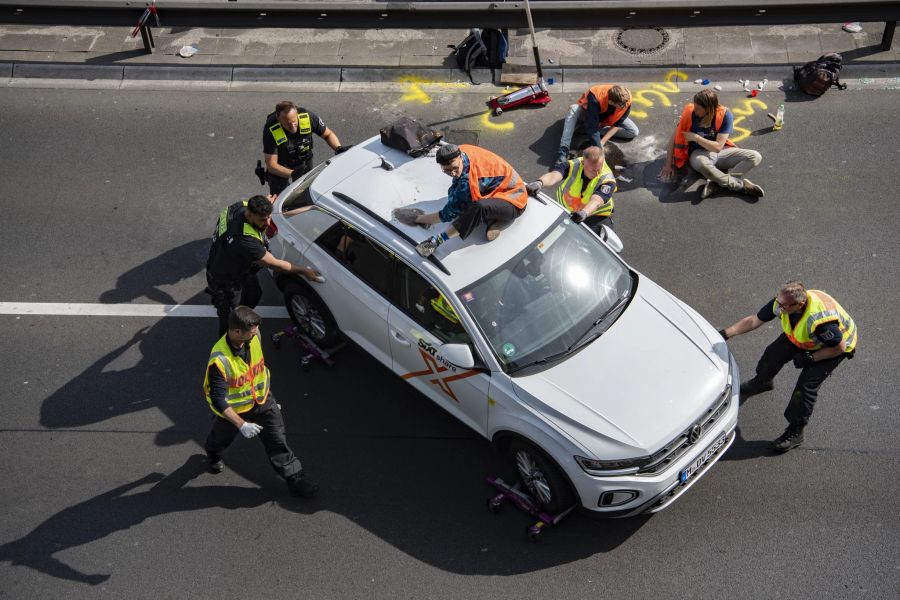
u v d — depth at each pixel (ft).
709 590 19.90
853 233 28.73
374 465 23.00
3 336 26.78
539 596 19.97
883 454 22.48
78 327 27.07
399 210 22.58
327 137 27.91
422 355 21.81
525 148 32.83
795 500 21.59
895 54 35.60
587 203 25.14
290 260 24.80
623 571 20.35
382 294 22.52
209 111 35.24
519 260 21.61
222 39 38.50
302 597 20.17
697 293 27.17
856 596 19.61
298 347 26.25
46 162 33.09
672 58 36.40
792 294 20.58
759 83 34.96
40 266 29.04
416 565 20.72
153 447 23.70
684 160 30.71
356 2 35.50
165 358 26.08
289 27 35.86
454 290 20.89
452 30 38.68
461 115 34.50
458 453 23.18
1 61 37.35
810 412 21.93
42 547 21.40
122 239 30.01
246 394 20.34
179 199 31.45
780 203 30.07
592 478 19.16
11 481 22.89
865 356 24.89
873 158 31.48
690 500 21.75
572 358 20.65
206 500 22.34
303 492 21.90
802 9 34.12
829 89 34.40
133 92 36.24
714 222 29.58
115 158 33.22
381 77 36.37
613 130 31.89
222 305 24.50
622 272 22.68
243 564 20.89
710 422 20.38
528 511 21.26
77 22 36.19
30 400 24.98
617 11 34.45
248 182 32.09
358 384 25.12
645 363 20.53
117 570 20.86
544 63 36.47
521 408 19.94
